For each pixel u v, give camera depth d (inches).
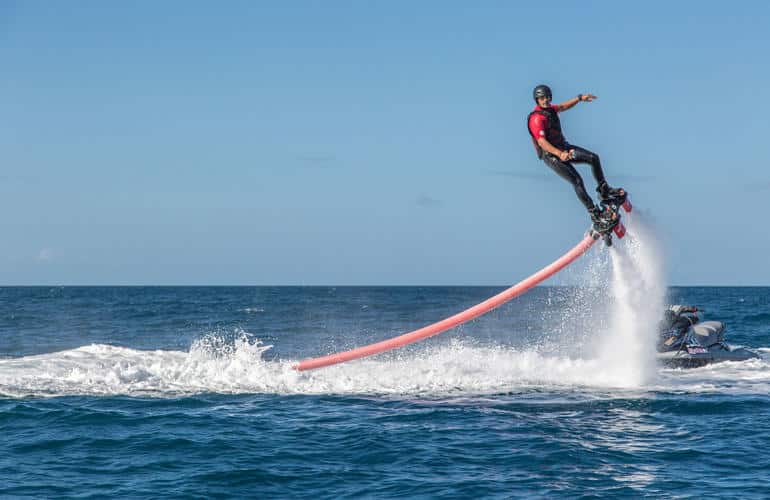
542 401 754.8
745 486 483.8
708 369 962.1
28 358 927.0
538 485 487.5
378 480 495.2
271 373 869.2
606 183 624.1
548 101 620.4
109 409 690.2
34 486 478.3
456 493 470.0
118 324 1989.4
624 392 803.4
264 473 507.2
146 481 489.4
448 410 710.5
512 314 2506.2
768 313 2583.7
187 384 812.0
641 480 498.9
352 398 762.8
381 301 4633.4
